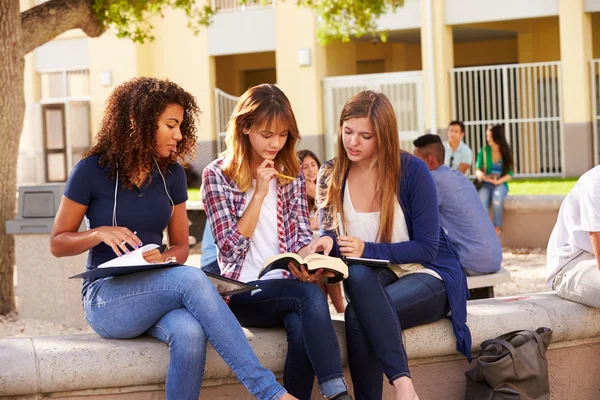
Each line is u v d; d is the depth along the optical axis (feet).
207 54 79.56
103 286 13.99
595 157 70.28
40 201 26.03
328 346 13.80
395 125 15.52
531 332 15.52
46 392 13.84
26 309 26.53
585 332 16.89
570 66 69.05
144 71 81.82
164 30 81.15
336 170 16.05
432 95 71.00
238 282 13.97
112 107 14.33
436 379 16.05
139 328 13.92
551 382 16.90
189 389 13.17
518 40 78.69
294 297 14.29
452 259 15.99
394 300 14.92
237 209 15.48
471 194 22.74
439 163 24.40
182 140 14.90
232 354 13.16
